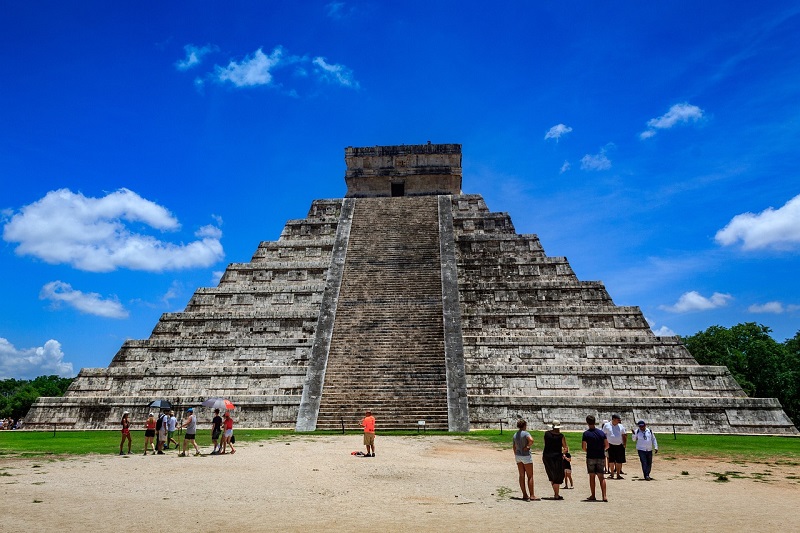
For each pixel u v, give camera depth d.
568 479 14.70
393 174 51.81
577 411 29.45
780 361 50.09
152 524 9.98
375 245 40.62
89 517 10.46
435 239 41.00
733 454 20.47
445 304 34.62
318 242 41.91
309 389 29.47
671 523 10.27
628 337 33.31
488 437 24.56
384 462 17.81
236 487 13.62
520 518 10.63
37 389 72.75
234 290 38.47
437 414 27.72
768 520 10.55
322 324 33.69
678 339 32.81
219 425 20.42
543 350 32.84
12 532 9.35
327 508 11.43
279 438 24.31
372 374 30.09
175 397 31.50
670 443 23.69
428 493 13.18
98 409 31.20
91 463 17.47
